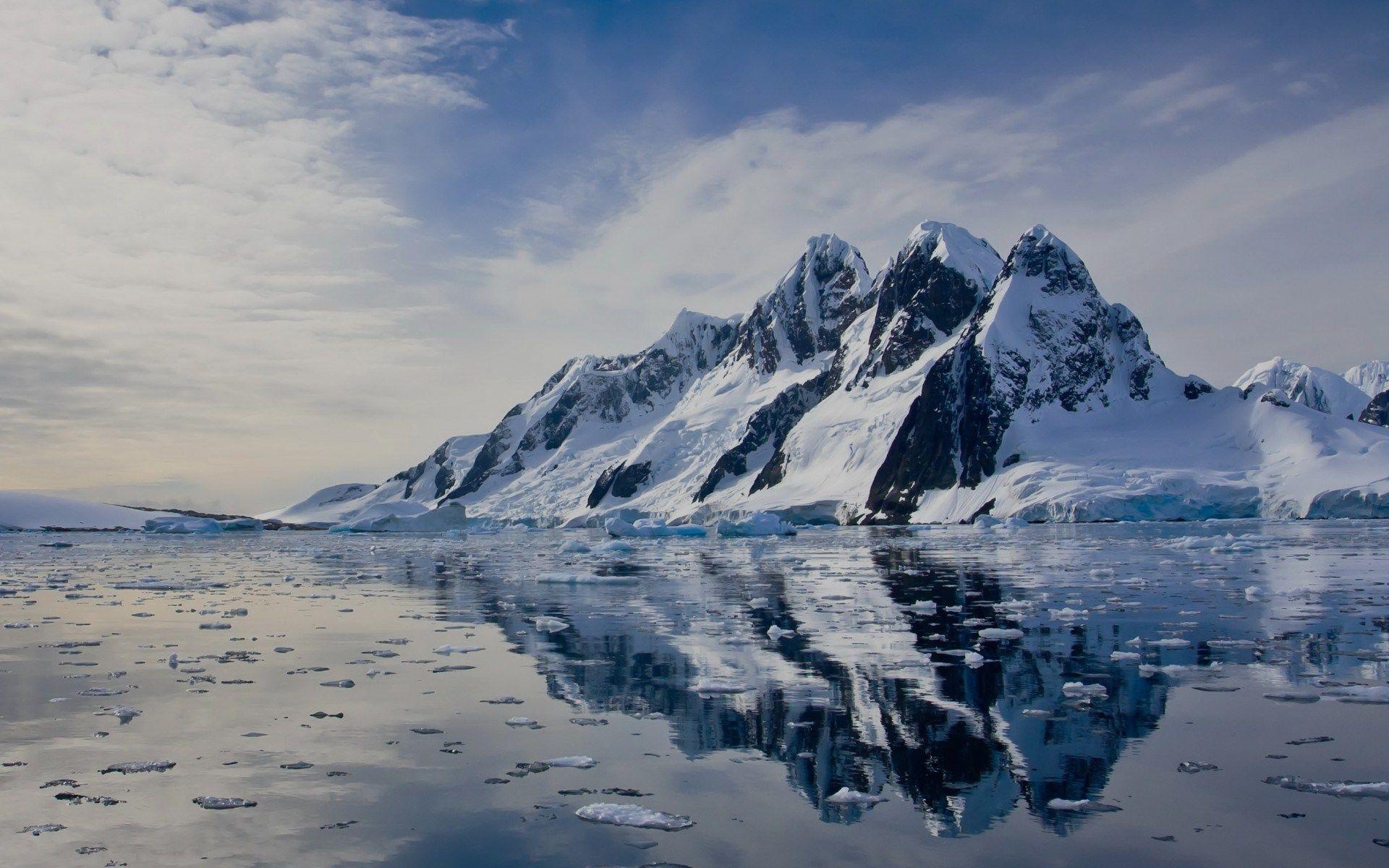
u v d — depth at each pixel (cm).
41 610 3569
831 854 1130
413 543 11519
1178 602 3388
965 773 1428
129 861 1129
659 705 1875
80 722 1770
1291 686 1961
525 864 1111
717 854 1133
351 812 1289
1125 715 1739
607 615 3256
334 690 2038
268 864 1118
